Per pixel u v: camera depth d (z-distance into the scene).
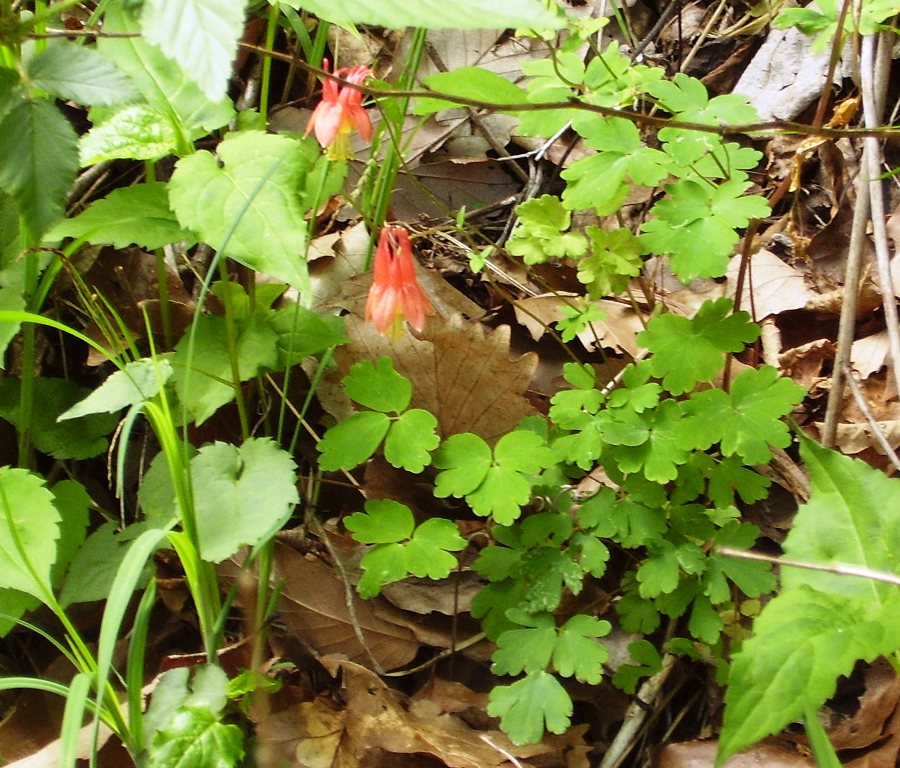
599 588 0.47
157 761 0.38
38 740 0.44
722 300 0.44
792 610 0.36
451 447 0.45
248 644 0.45
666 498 0.44
